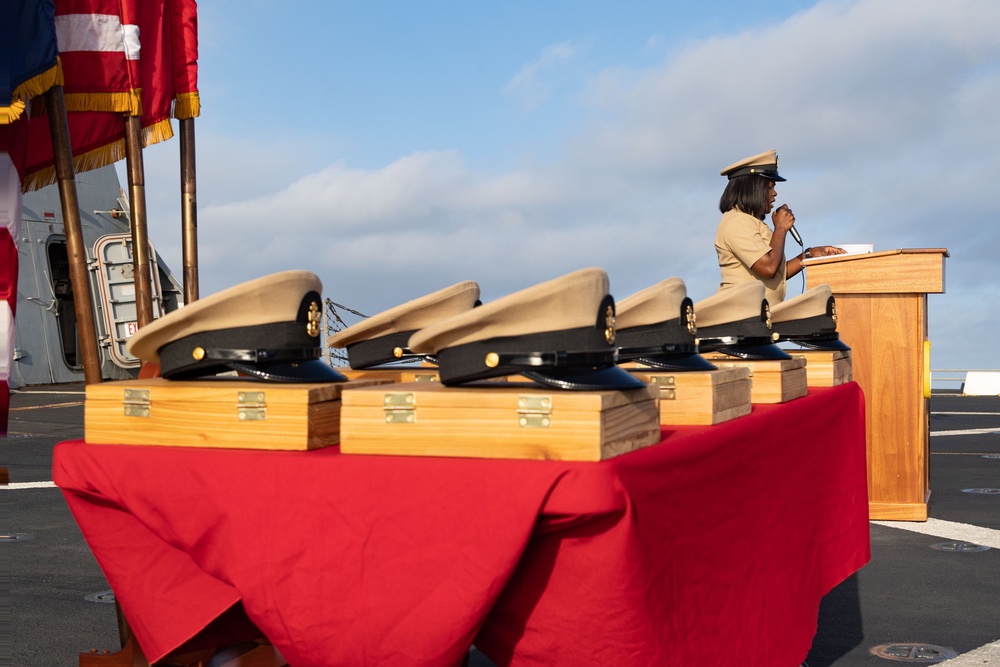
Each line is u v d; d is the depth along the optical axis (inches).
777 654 101.7
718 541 85.8
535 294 74.3
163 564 83.4
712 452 84.4
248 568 73.9
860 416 151.9
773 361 123.0
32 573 199.8
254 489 73.9
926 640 148.9
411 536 70.0
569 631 70.4
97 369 110.7
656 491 72.6
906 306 229.0
